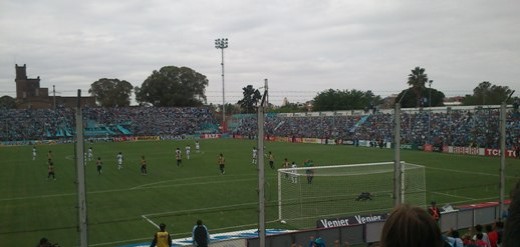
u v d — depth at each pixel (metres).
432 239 2.28
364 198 25.86
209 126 105.38
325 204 24.70
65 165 48.88
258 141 12.20
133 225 23.75
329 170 33.47
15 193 32.97
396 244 2.31
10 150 68.88
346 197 26.14
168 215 25.91
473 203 28.17
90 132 94.50
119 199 30.58
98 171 43.09
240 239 16.67
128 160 53.62
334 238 18.14
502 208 16.95
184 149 69.06
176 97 126.44
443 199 29.52
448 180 36.81
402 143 66.50
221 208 27.64
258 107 12.19
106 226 23.55
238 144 78.81
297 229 22.06
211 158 55.59
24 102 130.12
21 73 160.75
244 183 36.84
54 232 22.62
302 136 87.00
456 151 58.06
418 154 57.28
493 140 55.81
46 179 39.28
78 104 10.55
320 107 126.62
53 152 64.31
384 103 120.44
